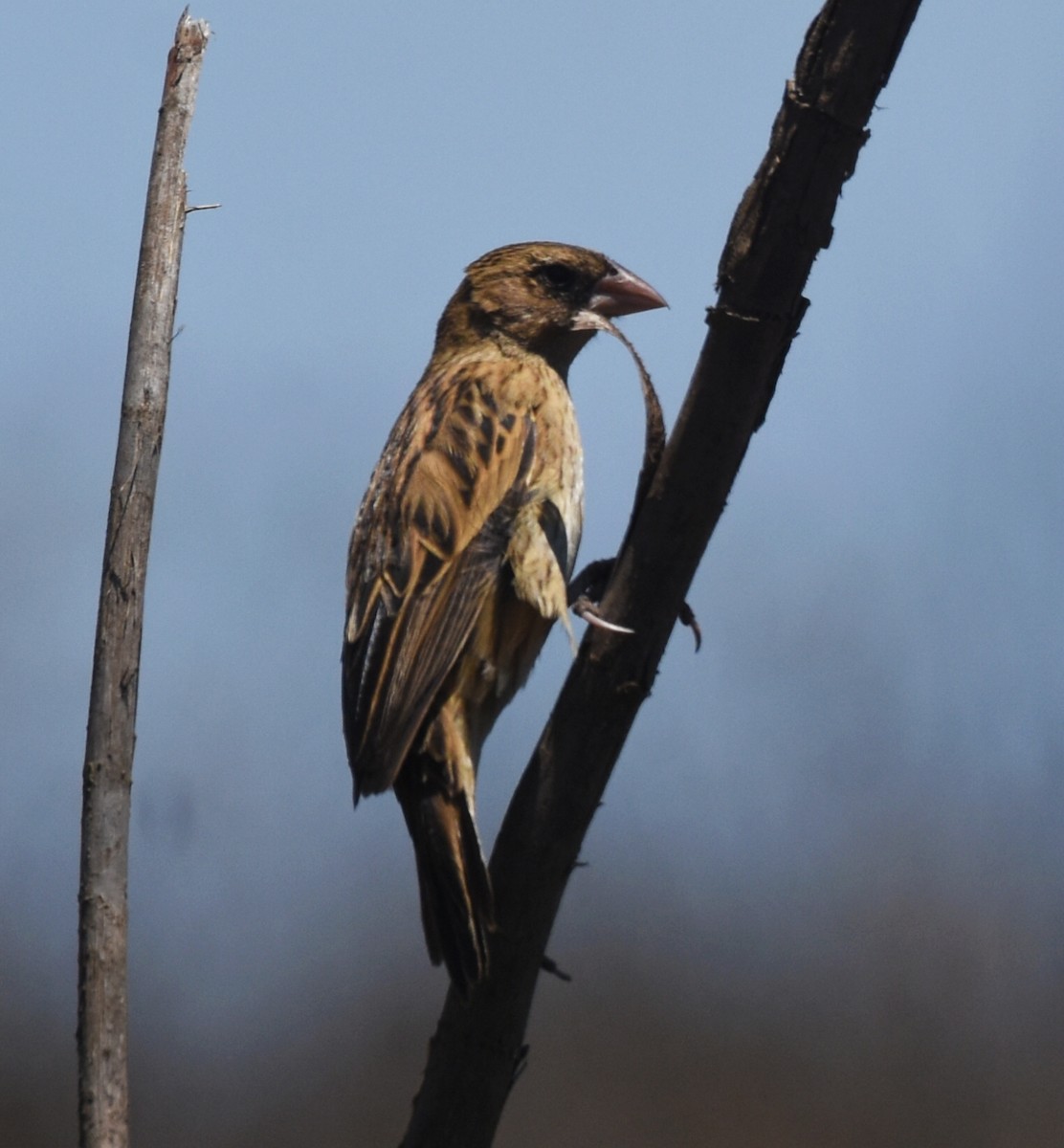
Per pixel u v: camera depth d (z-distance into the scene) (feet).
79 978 24.48
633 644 26.76
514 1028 27.40
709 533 26.61
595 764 27.07
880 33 24.86
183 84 26.53
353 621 32.94
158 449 25.67
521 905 27.25
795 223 25.49
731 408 26.11
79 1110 24.26
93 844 24.64
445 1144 27.35
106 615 25.14
